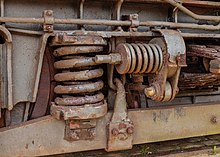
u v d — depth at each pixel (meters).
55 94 1.54
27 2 1.46
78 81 1.46
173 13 1.67
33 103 1.54
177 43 1.50
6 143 1.43
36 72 1.45
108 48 1.54
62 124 1.49
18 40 1.43
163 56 1.50
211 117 1.79
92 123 1.50
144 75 1.59
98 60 1.42
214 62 1.50
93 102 1.46
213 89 1.89
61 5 1.52
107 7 1.60
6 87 1.41
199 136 1.90
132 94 1.68
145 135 1.64
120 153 1.68
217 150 1.78
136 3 1.64
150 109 1.65
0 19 1.34
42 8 1.49
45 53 1.52
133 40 1.62
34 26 1.45
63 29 1.50
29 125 1.45
